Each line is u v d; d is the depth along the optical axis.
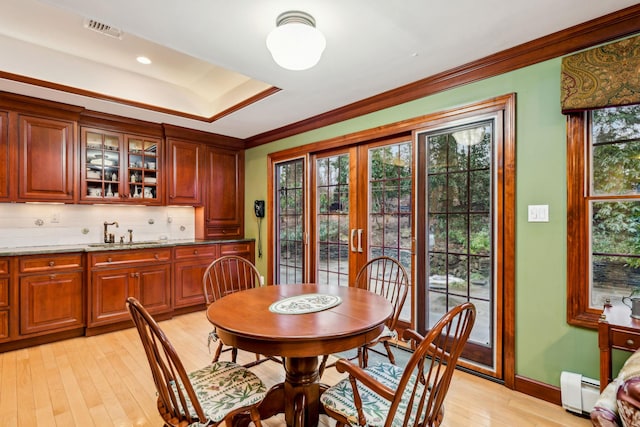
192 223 4.56
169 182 4.04
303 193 3.92
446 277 2.68
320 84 2.78
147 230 4.14
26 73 2.71
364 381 1.20
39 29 2.55
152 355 1.28
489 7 1.77
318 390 1.76
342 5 1.74
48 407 2.03
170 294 3.76
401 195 3.04
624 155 1.90
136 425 1.86
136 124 3.75
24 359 2.69
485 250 2.45
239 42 2.11
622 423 1.11
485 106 2.38
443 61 2.39
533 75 2.17
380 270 3.17
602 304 1.96
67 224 3.55
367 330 1.48
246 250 4.54
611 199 1.92
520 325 2.22
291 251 4.15
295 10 1.78
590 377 1.95
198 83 3.54
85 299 3.21
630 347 1.54
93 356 2.76
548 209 2.11
